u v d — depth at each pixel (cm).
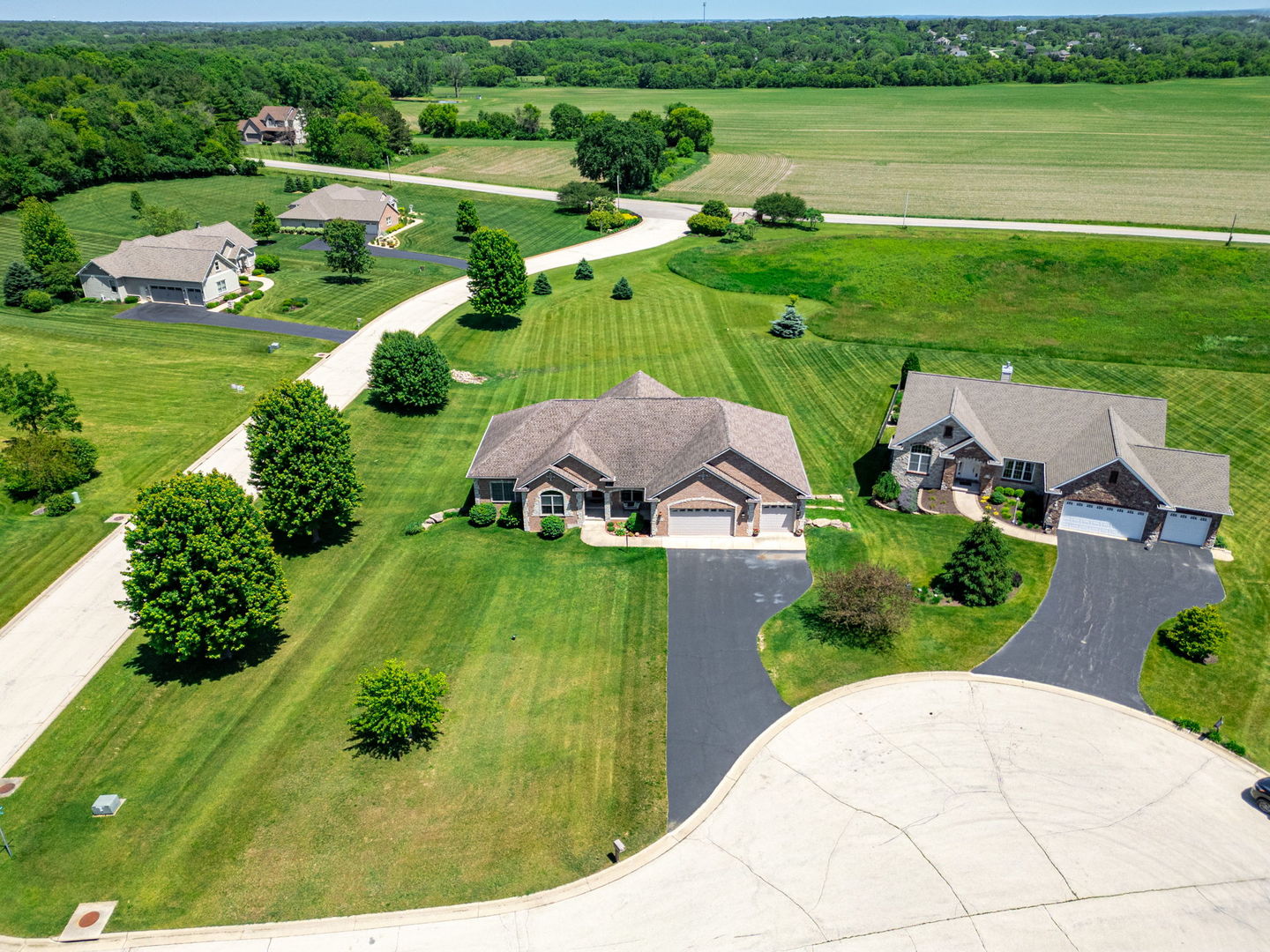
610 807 3325
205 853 3125
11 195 12769
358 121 17225
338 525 5162
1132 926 2877
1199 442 6275
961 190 14412
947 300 9406
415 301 9475
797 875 3053
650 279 10150
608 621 4400
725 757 3556
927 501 5531
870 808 3316
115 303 9200
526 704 3838
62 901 2953
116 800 3294
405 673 3497
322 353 7944
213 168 15525
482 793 3378
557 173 16350
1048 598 4559
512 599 4569
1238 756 3553
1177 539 5025
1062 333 8469
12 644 4238
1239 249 10081
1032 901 2959
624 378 7412
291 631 4331
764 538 5122
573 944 2828
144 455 6012
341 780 3434
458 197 14488
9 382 5597
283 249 11431
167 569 3731
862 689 3934
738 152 18175
